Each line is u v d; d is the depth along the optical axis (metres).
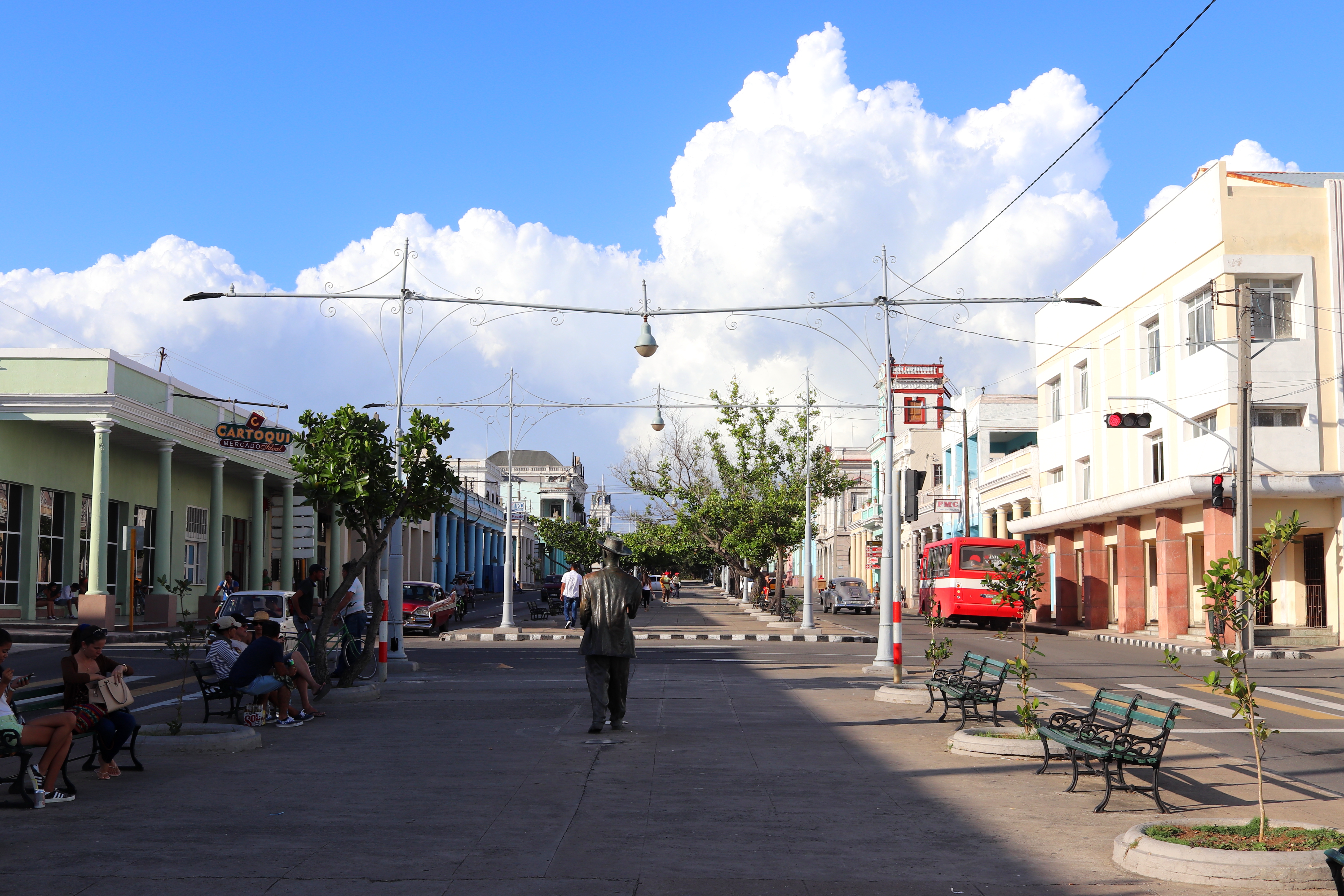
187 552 43.31
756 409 39.97
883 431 75.81
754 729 12.61
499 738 11.85
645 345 20.11
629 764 10.16
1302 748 12.05
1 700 8.17
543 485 133.00
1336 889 4.68
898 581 20.22
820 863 6.68
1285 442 30.81
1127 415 29.91
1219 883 6.26
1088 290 41.91
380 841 7.11
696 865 6.56
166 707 15.09
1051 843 7.29
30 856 6.68
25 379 31.84
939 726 12.95
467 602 59.88
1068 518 41.12
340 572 52.75
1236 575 7.06
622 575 12.38
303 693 13.41
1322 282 31.31
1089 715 9.88
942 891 6.12
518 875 6.29
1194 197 33.12
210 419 39.66
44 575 33.47
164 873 6.29
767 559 46.16
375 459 15.56
